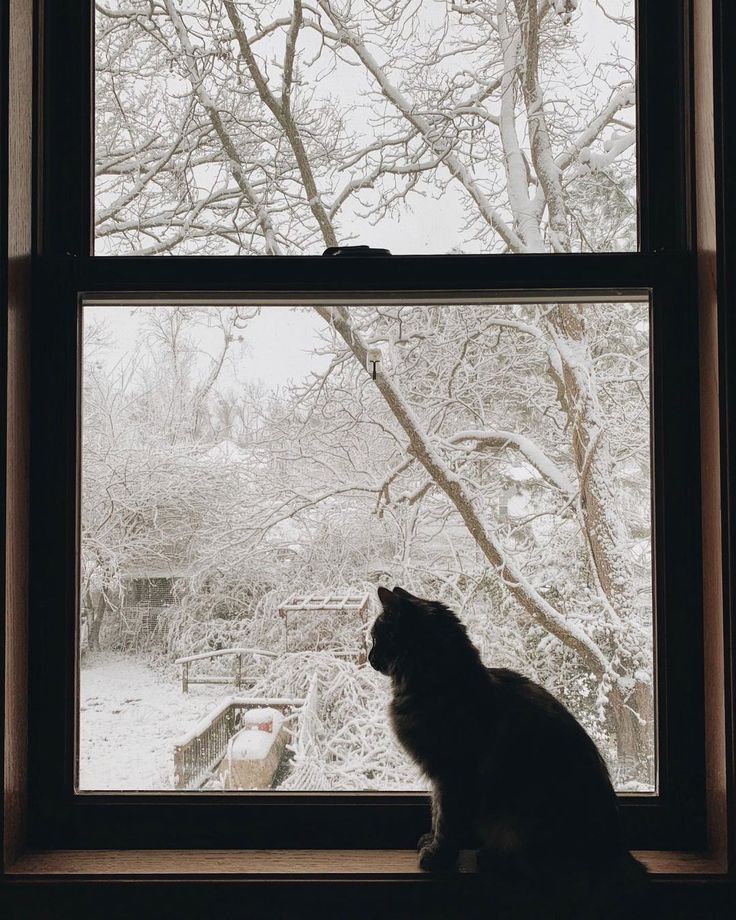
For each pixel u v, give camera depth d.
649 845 1.07
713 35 1.04
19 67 1.06
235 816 1.09
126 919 0.97
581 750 1.00
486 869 0.98
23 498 1.07
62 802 1.09
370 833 1.09
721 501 1.02
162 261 1.12
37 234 1.11
